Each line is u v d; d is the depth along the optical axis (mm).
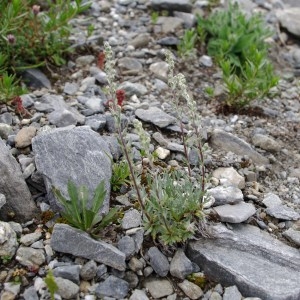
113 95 505
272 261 560
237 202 618
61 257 536
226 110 798
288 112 818
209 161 680
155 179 543
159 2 990
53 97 754
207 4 1035
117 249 537
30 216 578
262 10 1088
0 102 732
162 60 886
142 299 512
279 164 712
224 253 556
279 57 966
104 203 573
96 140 629
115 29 941
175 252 555
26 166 618
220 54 871
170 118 730
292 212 626
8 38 771
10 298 503
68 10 836
